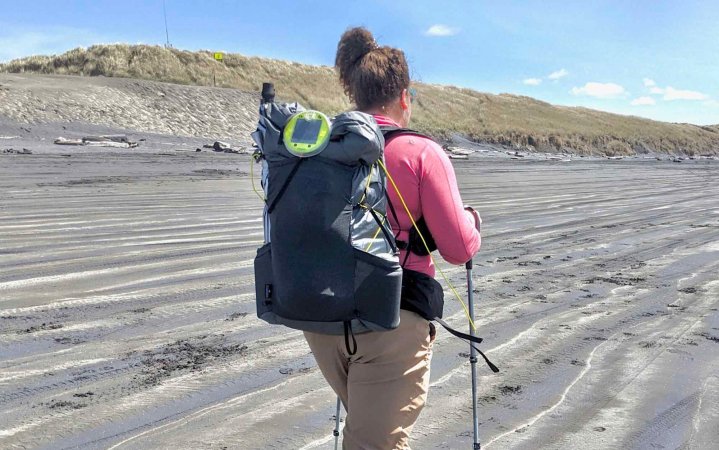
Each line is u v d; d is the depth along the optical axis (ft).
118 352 15.89
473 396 8.46
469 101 224.33
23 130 92.68
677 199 59.67
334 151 6.32
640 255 30.35
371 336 6.72
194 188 52.24
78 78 125.08
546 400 13.61
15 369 14.62
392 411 6.88
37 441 11.43
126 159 75.66
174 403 13.10
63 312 18.88
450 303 21.33
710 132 301.02
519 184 71.87
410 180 6.77
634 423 12.56
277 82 173.06
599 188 70.64
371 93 7.28
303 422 12.35
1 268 23.80
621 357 16.28
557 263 28.25
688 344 17.30
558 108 266.36
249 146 108.37
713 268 27.37
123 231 32.22
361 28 7.59
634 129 259.19
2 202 40.42
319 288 6.30
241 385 14.07
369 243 6.44
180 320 18.52
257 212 40.32
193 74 161.68
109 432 11.83
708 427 12.42
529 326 18.85
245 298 20.89
